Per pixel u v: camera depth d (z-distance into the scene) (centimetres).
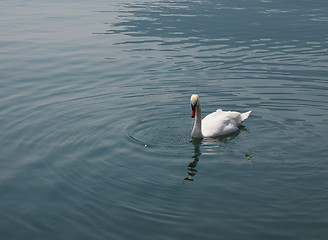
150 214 1002
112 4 4447
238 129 1531
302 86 1902
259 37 2897
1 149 1353
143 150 1347
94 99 1792
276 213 995
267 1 4678
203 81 1994
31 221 989
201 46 2652
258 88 1894
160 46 2666
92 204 1049
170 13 3831
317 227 939
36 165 1252
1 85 1973
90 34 3027
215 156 1309
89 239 920
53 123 1548
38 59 2405
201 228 946
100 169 1224
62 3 4562
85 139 1420
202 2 4569
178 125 1550
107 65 2280
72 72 2169
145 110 1672
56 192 1109
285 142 1381
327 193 1071
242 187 1115
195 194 1086
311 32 3041
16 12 3966
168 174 1195
